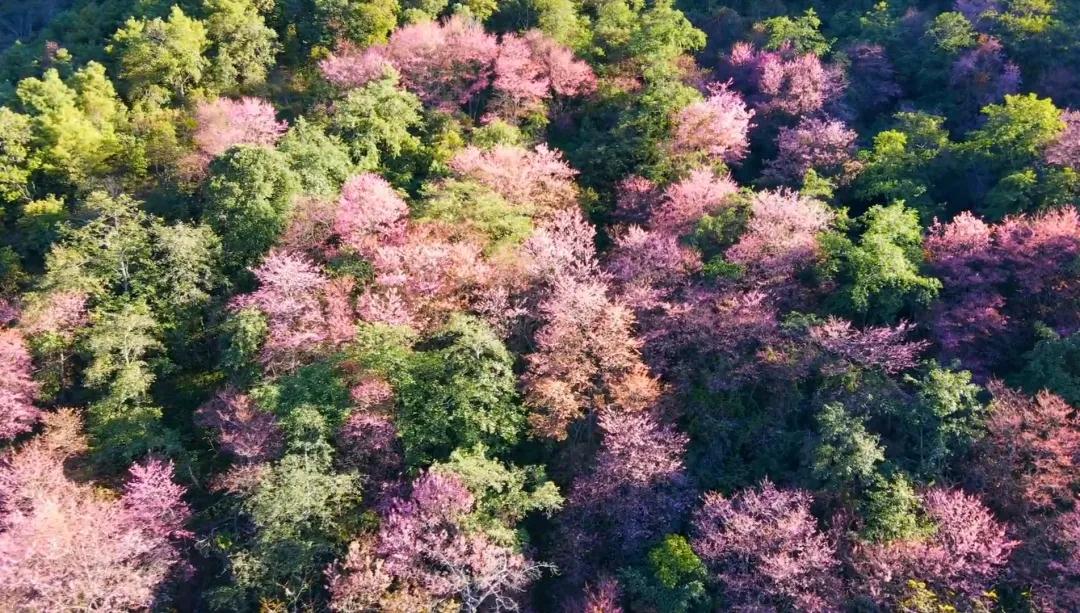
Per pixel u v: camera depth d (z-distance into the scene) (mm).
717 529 24422
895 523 23406
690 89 39375
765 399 29375
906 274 29594
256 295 29750
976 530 22672
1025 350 29656
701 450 28000
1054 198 33219
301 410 25625
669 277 31422
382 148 39312
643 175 37406
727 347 28531
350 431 26031
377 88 39344
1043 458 24422
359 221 31781
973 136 38156
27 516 23719
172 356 32406
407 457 26391
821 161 38094
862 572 22594
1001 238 31125
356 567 23312
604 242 36656
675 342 29328
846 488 25016
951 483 25188
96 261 31531
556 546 26125
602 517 26266
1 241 36750
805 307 30984
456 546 23594
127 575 22984
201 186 36188
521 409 27641
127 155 38781
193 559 26750
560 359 27422
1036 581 22328
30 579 21750
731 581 23078
